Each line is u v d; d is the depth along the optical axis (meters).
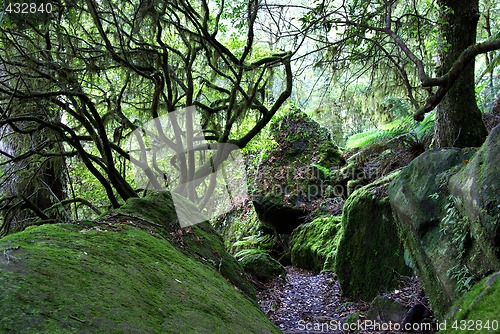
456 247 3.47
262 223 12.23
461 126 5.47
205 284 3.33
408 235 4.69
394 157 8.84
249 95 7.03
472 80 5.45
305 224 10.48
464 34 5.28
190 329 2.33
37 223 6.28
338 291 6.62
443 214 3.92
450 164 4.32
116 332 1.89
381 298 4.62
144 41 6.51
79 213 8.27
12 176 6.84
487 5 7.83
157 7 6.02
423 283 4.29
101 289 2.19
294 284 7.52
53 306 1.87
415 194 4.40
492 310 2.37
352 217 6.38
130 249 2.98
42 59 5.43
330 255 8.12
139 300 2.31
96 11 5.38
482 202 2.93
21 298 1.83
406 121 8.80
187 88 6.67
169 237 4.12
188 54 6.77
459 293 3.16
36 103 5.40
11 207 6.35
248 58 7.68
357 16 4.26
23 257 2.16
